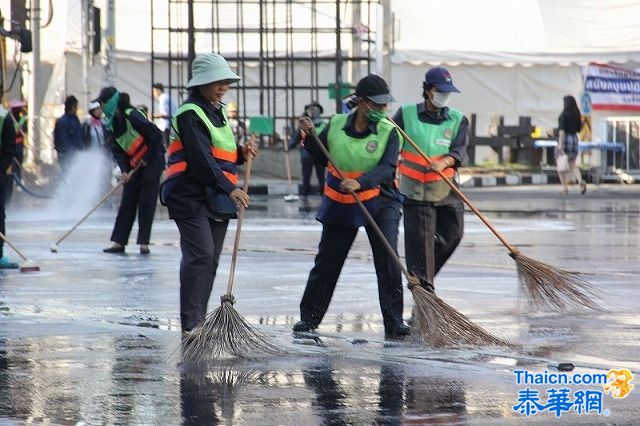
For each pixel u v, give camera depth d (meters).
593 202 34.22
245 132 38.47
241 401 9.58
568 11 50.06
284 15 46.72
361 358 11.28
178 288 16.12
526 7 49.56
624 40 49.66
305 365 10.96
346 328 13.04
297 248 21.53
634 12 49.88
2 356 11.37
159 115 37.31
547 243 22.52
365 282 16.70
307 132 12.78
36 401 9.59
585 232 24.86
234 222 27.41
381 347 11.89
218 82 12.12
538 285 13.07
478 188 41.34
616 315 13.88
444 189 13.81
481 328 12.09
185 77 46.41
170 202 12.27
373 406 9.40
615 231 25.12
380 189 12.84
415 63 48.19
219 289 16.08
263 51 42.03
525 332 12.71
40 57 44.88
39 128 39.12
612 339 12.30
